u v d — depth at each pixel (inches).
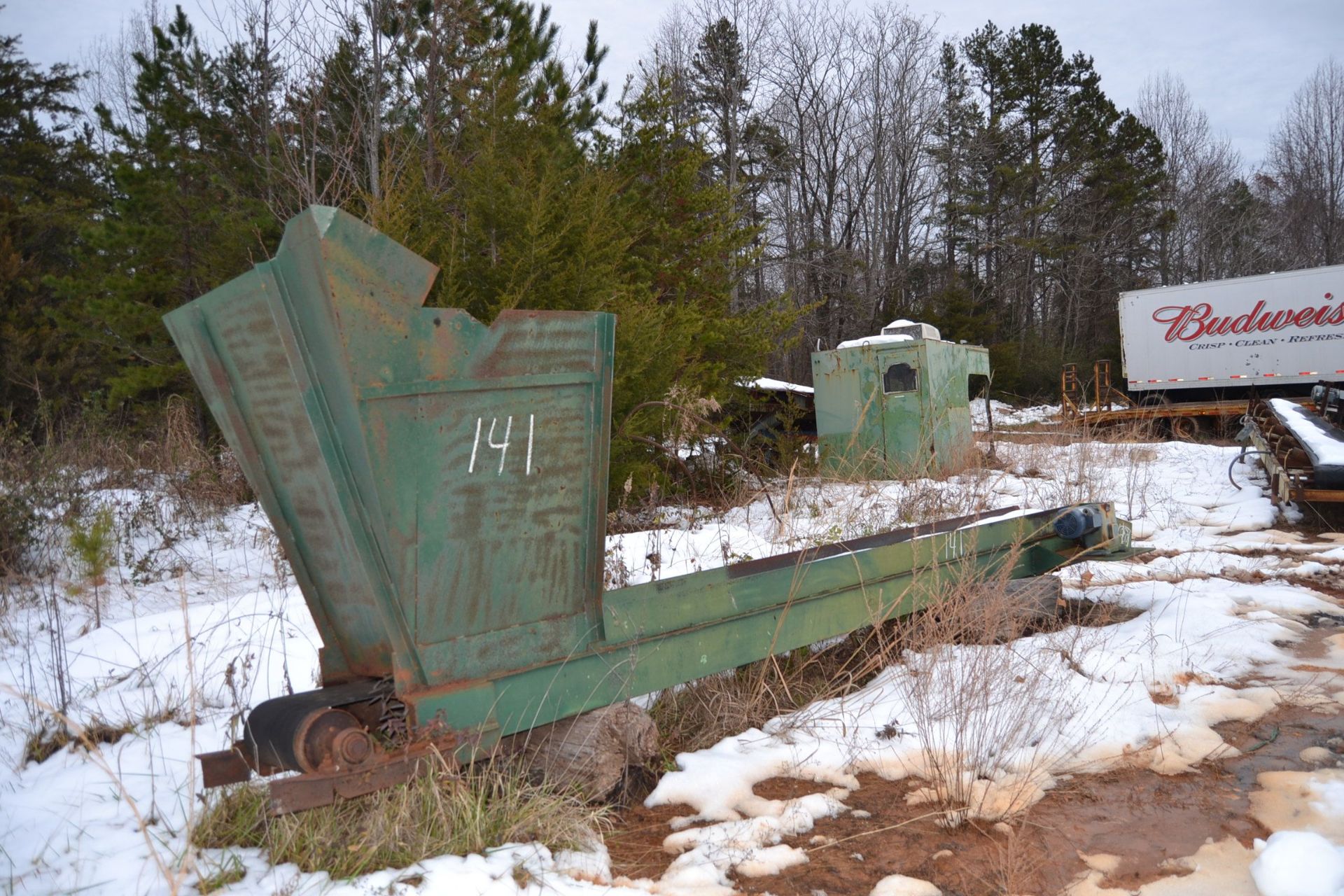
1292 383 861.2
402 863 111.1
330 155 396.8
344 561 118.3
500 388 117.1
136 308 456.4
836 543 198.1
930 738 154.4
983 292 1624.0
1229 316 886.4
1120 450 546.0
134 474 362.3
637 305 337.7
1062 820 129.3
